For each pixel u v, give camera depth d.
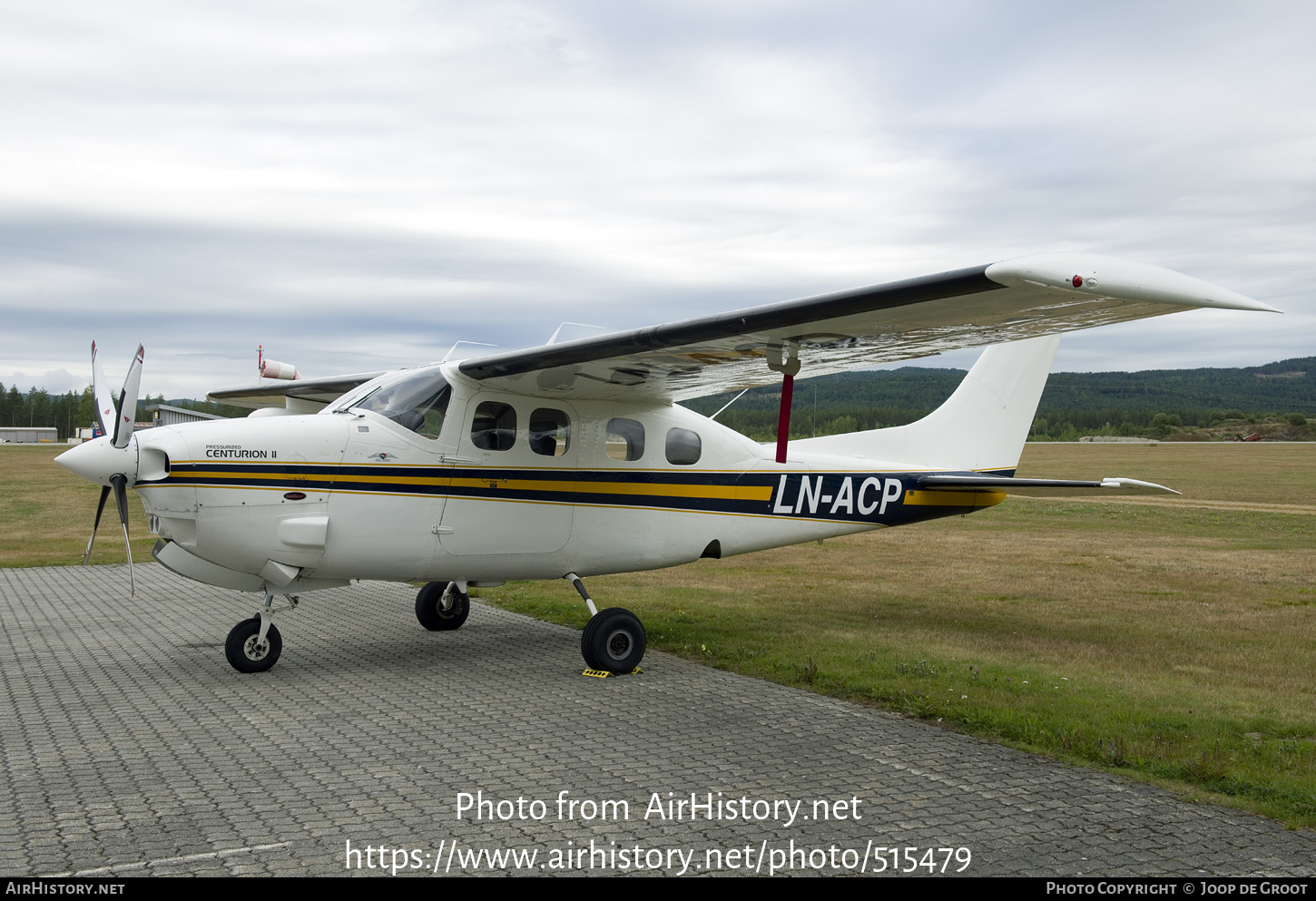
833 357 6.46
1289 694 6.31
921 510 9.16
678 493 7.80
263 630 6.84
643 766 4.82
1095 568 13.16
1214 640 8.20
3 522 18.66
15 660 7.22
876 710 5.96
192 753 4.93
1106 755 4.90
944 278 4.57
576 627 8.81
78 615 9.21
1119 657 7.46
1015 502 26.34
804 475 8.40
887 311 5.08
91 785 4.42
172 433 6.23
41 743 5.08
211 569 6.68
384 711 5.82
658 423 7.76
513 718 5.72
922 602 10.26
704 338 5.83
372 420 6.74
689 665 7.25
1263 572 12.82
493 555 7.07
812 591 10.98
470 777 4.61
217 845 3.73
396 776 4.61
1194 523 20.36
